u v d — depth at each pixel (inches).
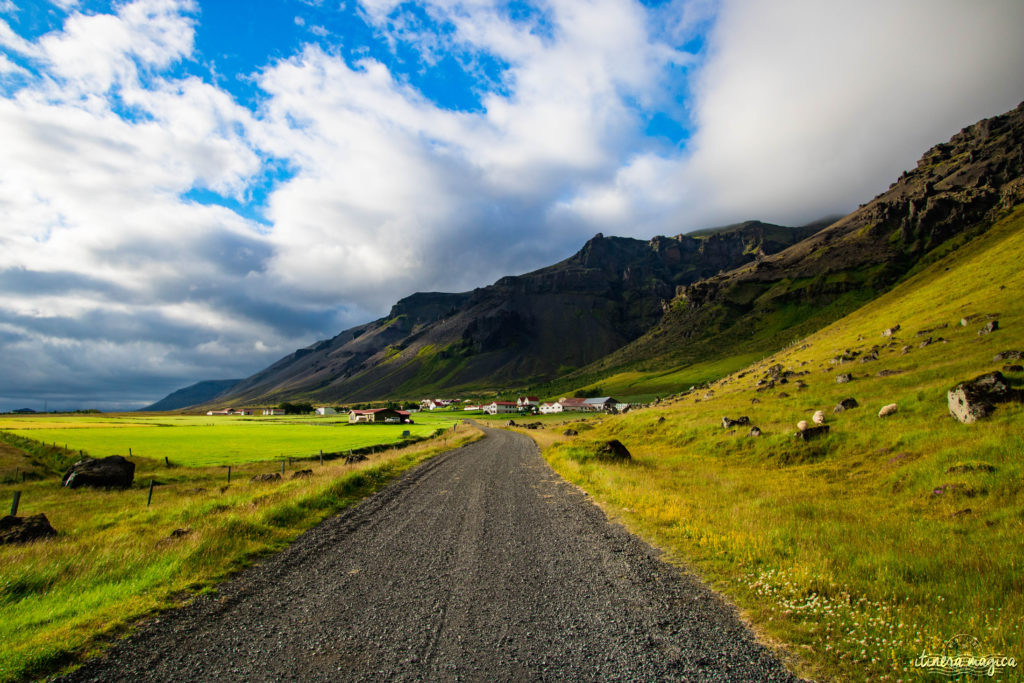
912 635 235.6
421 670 228.4
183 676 227.5
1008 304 1493.6
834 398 1214.3
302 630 277.7
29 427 3405.5
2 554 429.4
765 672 216.8
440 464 1234.6
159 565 391.5
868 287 7657.5
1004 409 702.5
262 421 6235.2
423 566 399.5
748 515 505.7
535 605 307.0
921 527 434.6
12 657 236.7
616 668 224.4
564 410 7298.2
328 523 568.4
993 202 7564.0
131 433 3110.2
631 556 404.2
